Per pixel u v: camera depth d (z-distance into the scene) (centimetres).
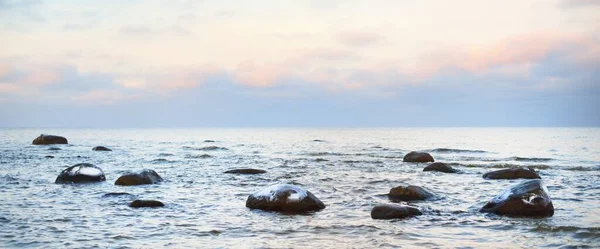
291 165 3409
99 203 1772
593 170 3019
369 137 10644
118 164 3488
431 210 1614
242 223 1445
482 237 1270
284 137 11012
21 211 1617
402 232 1320
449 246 1183
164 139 9362
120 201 1817
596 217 1518
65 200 1836
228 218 1519
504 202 1577
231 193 2062
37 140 6206
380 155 4484
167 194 2025
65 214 1566
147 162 3672
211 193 2061
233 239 1258
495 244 1201
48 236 1278
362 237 1269
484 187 2236
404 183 2380
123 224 1427
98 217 1523
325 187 2230
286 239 1254
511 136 10994
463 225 1405
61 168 3092
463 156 4356
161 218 1516
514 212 1552
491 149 5550
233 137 11012
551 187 2225
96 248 1164
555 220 1472
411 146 6338
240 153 4866
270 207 1653
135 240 1243
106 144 6806
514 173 2531
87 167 2419
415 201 1828
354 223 1434
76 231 1335
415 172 2889
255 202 1688
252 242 1226
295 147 6138
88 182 2367
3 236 1274
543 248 1160
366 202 1805
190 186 2280
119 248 1167
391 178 2583
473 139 9075
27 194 1986
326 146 6400
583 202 1800
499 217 1516
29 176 2631
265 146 6419
